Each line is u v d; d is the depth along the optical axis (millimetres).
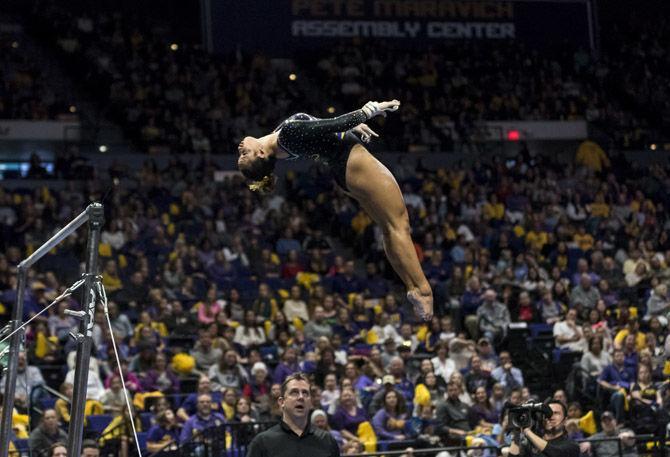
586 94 32000
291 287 19531
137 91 26969
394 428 14023
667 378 16094
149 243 19703
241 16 30812
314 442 6445
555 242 22391
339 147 5336
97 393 14055
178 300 17953
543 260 21266
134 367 14906
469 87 30422
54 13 29312
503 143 29359
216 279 19188
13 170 26391
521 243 22234
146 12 31156
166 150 25406
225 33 30656
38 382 14055
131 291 17891
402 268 5312
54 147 26172
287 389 6441
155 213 20656
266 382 14922
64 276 18297
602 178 27438
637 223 24234
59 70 28406
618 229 23812
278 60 30922
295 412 6406
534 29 33125
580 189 25547
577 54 32781
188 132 25828
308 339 17141
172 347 16406
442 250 21797
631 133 30328
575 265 21594
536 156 27734
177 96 27172
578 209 24547
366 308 18797
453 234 22125
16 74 26375
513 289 19844
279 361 16047
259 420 13508
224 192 22391
